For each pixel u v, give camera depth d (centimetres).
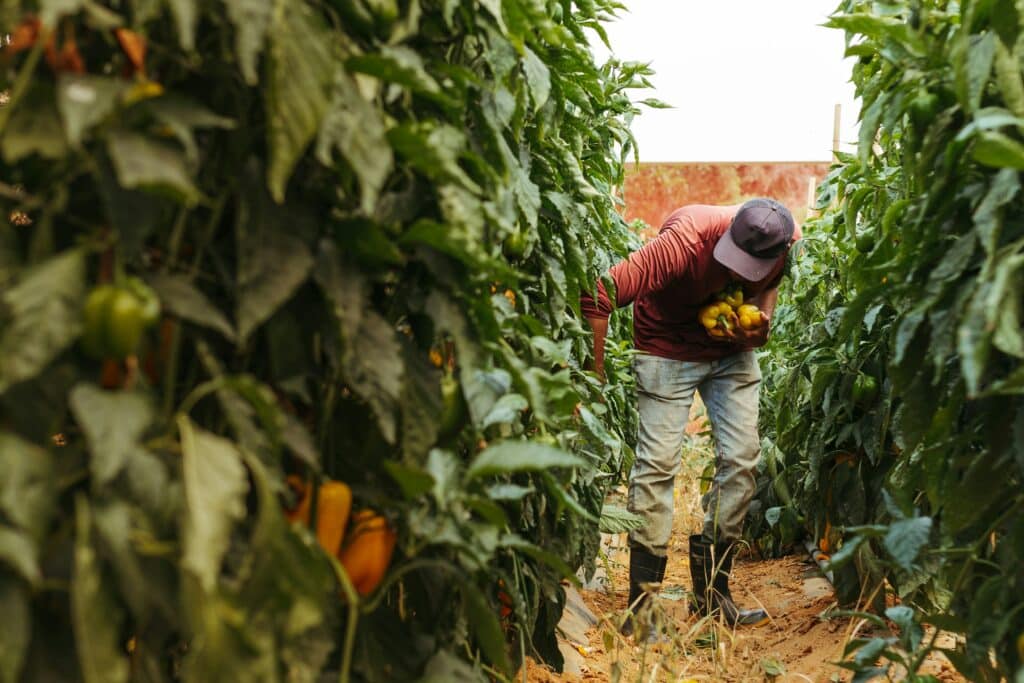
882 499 313
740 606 410
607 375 376
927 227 175
